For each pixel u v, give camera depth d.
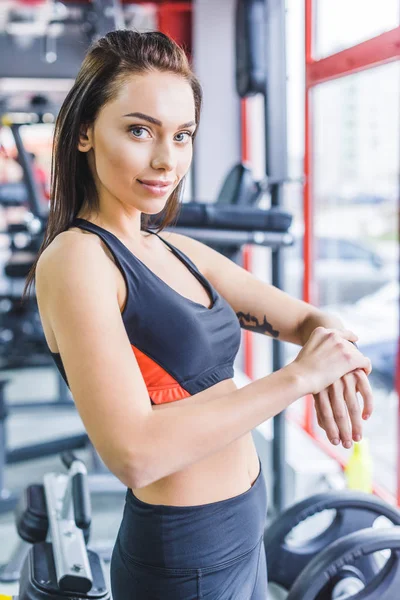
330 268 5.49
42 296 1.00
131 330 1.02
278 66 2.77
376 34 2.77
